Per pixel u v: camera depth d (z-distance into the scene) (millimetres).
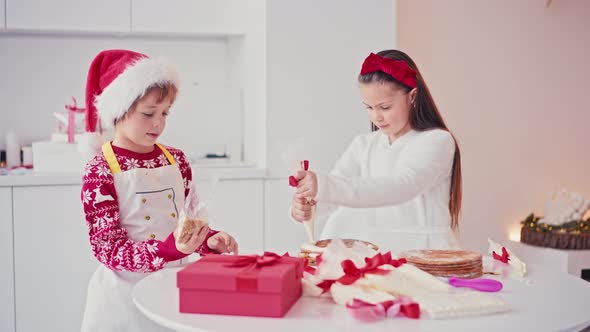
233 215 2625
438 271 1345
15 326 2443
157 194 1644
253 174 2625
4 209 2402
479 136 3379
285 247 2689
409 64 1874
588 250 3123
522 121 3449
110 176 1589
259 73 2709
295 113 2674
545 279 1363
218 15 2842
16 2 2635
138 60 1626
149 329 1573
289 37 2643
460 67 3303
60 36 2961
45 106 2973
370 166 1956
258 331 1018
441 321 1067
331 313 1116
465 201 3391
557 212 3279
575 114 3543
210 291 1111
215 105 3082
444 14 3252
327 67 2695
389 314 1090
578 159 3574
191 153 2977
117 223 1565
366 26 2729
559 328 1034
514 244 3369
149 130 1603
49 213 2449
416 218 1860
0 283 2416
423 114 1879
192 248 1438
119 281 1565
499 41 3363
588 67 3545
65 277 2479
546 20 3443
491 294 1237
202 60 3156
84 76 3002
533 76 3445
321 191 1555
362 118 2752
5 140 2938
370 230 1853
